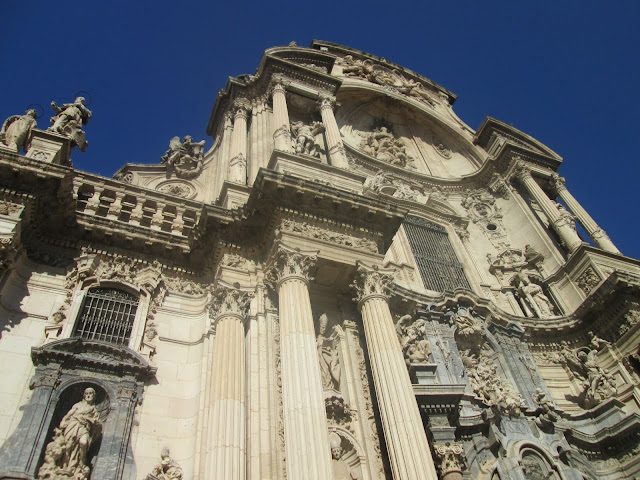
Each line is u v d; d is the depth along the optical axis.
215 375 14.03
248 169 22.05
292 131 23.53
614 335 23.44
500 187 33.12
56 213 16.31
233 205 18.80
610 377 22.42
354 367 16.00
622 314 23.27
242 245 17.33
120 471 12.80
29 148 16.81
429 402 16.97
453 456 15.98
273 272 16.06
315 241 16.70
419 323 20.61
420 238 28.28
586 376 23.30
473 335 21.81
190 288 17.67
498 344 22.47
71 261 16.59
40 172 15.45
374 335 15.38
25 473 11.84
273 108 23.97
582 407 22.50
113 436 13.26
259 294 16.19
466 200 32.72
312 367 13.43
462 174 34.69
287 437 12.36
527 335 23.80
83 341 14.41
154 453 13.58
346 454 14.19
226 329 15.05
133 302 16.61
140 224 18.67
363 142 32.75
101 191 18.58
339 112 33.56
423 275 26.31
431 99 38.25
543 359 24.17
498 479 17.20
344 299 17.48
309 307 14.88
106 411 13.80
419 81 39.31
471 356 21.78
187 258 18.05
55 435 12.72
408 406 13.72
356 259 16.91
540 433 19.25
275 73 26.14
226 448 12.50
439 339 20.83
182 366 15.66
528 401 20.59
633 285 23.09
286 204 16.97
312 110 26.25
